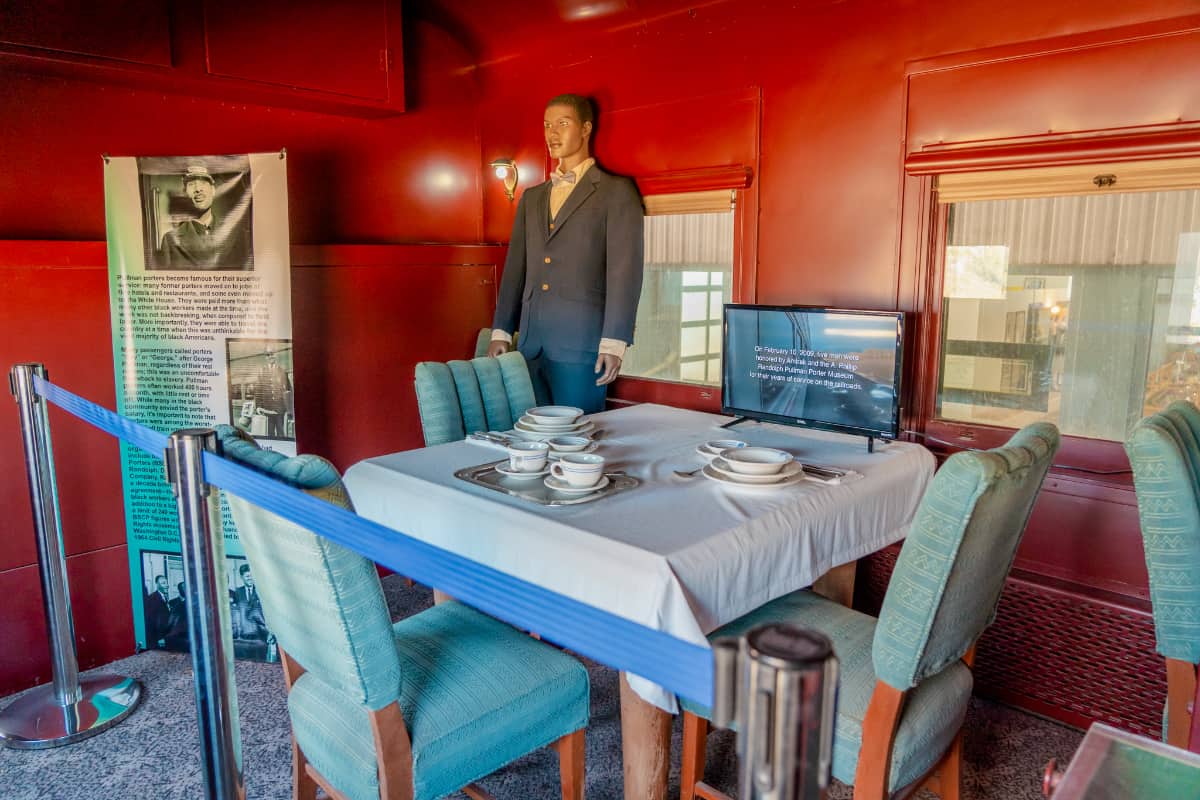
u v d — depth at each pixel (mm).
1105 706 2379
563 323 3422
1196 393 2350
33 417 2342
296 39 3154
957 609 1509
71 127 2893
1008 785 2125
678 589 1478
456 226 4082
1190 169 2230
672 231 3482
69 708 2459
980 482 1361
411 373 3732
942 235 2725
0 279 2539
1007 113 2521
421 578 1139
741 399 2633
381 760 1421
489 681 1630
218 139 3281
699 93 3213
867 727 1527
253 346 2762
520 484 1971
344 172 3658
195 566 1478
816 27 2883
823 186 2943
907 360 2814
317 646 1442
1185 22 2203
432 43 3832
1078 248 2488
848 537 1977
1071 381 2559
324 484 1420
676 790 2113
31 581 2658
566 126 3387
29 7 2525
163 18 2799
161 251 2734
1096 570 2455
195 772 2197
